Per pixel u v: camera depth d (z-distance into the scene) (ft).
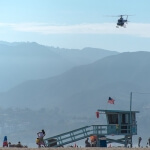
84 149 563.89
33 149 565.12
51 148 574.56
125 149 569.23
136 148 581.53
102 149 565.53
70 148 576.61
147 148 581.53
